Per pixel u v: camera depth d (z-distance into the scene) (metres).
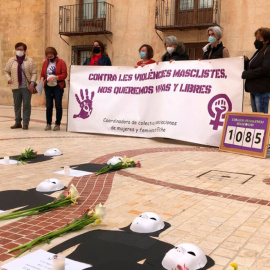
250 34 16.44
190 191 4.34
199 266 2.46
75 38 20.61
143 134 8.82
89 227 3.19
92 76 9.46
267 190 4.43
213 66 7.75
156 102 8.59
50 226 3.19
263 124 6.76
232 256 2.66
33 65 9.69
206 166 5.74
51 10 21.11
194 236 3.02
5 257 2.60
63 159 6.12
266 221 3.38
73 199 3.71
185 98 8.07
